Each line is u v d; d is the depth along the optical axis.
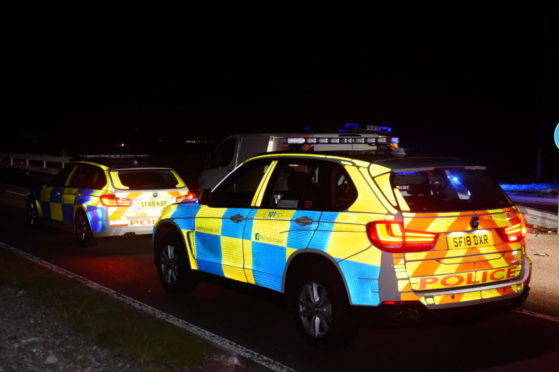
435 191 6.23
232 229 6.68
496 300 5.55
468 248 5.41
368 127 12.30
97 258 10.16
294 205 6.04
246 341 6.05
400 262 5.15
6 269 8.70
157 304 7.38
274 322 6.70
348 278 5.35
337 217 5.54
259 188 6.53
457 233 5.37
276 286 6.14
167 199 10.96
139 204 10.74
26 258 9.95
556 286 8.23
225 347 5.86
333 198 5.72
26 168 31.80
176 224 7.59
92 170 11.30
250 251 6.42
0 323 6.27
